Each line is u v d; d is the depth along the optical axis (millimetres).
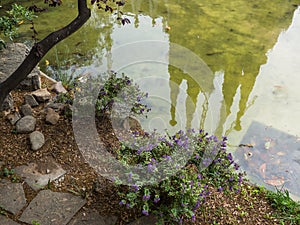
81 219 2152
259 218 2279
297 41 4668
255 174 2773
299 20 5270
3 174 2402
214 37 4695
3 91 2295
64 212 2188
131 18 5219
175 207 2047
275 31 4918
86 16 2295
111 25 5004
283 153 2979
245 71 4008
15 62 3102
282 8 5680
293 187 2666
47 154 2582
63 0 5781
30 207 2207
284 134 3178
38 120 2875
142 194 2100
